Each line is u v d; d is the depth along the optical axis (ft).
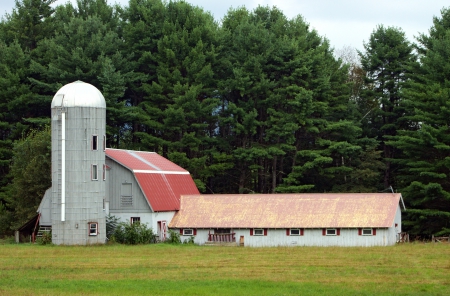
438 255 152.97
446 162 222.89
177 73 266.36
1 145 256.52
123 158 205.77
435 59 243.19
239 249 172.96
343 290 109.40
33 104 263.49
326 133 273.13
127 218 198.90
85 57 260.21
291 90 264.31
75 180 184.96
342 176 270.26
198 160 257.14
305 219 193.98
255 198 207.51
